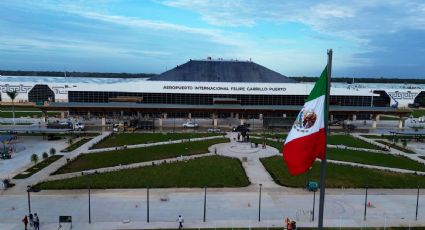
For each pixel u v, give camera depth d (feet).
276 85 492.13
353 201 192.65
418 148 334.44
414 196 201.57
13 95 422.41
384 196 200.75
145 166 248.73
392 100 600.80
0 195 192.44
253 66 550.36
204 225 160.86
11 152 287.89
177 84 486.79
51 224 159.53
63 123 401.29
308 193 202.80
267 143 336.29
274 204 185.88
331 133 407.23
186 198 192.44
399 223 165.99
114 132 386.52
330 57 86.53
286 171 241.35
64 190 201.16
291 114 474.49
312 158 89.51
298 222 164.35
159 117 492.95
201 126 438.40
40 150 298.15
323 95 88.22
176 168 244.63
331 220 167.84
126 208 178.29
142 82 486.38
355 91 502.38
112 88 481.87
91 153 287.07
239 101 490.90
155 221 164.66
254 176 231.91
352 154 298.56
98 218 166.71
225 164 256.11
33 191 198.39
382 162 273.13
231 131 402.52
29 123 433.48
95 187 205.77
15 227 156.15
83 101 481.46
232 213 174.40
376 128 453.99
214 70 537.65
